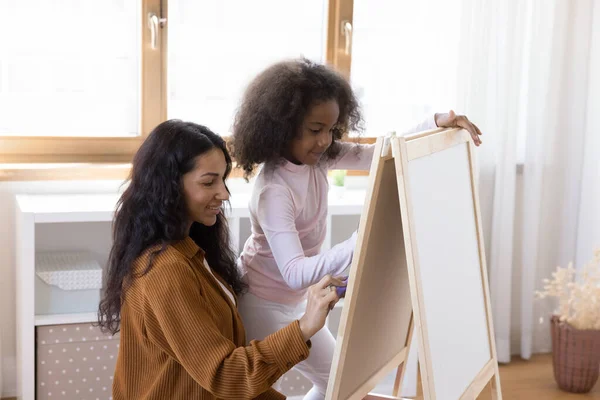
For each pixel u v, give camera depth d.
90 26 2.91
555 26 3.24
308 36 3.15
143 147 1.63
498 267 3.31
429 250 1.63
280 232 1.77
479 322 1.97
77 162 2.93
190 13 3.00
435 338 1.64
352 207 2.83
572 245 3.44
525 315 3.40
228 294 1.84
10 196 2.84
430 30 3.24
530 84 3.25
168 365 1.58
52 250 2.90
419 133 1.63
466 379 1.83
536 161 3.29
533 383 3.19
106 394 2.66
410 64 3.26
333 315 3.22
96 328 2.62
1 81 2.85
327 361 1.95
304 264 1.71
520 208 3.40
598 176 3.31
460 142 1.86
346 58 3.16
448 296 1.75
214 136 1.66
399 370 2.09
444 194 1.74
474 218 1.98
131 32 2.96
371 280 1.62
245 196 2.96
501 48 3.17
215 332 1.52
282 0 3.10
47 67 2.89
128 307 1.60
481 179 3.28
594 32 3.28
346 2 3.12
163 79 2.98
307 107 1.76
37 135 2.90
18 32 2.84
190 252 1.64
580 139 3.36
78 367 2.62
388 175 1.55
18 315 2.73
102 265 2.96
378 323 1.77
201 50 3.04
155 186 1.59
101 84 2.96
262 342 1.52
